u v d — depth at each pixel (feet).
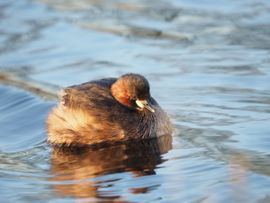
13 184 43.83
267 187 40.78
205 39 73.51
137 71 65.82
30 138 52.29
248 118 52.60
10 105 59.62
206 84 61.11
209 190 41.06
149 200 40.40
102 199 40.91
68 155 48.21
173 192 41.16
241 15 79.10
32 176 45.01
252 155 45.78
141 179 43.34
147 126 49.80
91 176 44.32
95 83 51.21
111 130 49.11
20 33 79.82
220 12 80.79
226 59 67.36
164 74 64.44
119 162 46.44
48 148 49.80
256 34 73.46
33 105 58.54
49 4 89.25
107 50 72.64
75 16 83.92
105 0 89.04
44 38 77.77
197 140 49.08
